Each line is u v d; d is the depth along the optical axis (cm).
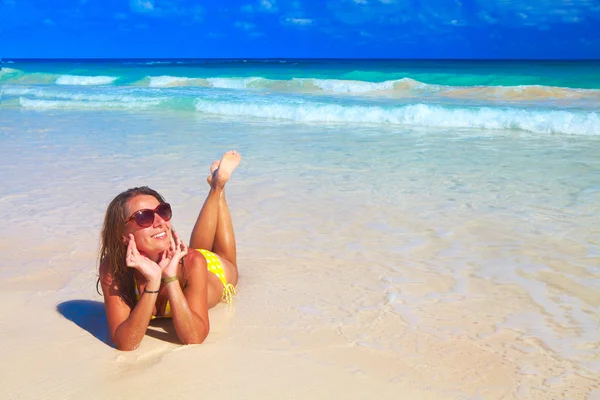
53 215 602
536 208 623
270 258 477
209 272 376
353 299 393
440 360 308
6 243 512
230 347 320
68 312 367
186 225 563
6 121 1495
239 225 571
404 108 1424
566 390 281
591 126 1207
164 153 984
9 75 3612
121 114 1666
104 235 318
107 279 324
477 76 2573
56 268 450
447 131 1266
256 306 381
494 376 293
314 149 1018
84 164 888
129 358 306
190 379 284
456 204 641
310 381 283
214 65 5750
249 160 912
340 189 713
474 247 500
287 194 691
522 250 492
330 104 1605
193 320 316
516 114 1307
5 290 405
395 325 352
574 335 340
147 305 304
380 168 843
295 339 331
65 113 1703
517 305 383
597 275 434
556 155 948
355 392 274
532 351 320
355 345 324
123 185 739
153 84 3020
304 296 398
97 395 269
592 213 602
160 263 310
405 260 470
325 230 552
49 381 281
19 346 318
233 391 273
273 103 1655
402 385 282
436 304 384
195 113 1688
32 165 882
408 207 631
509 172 810
